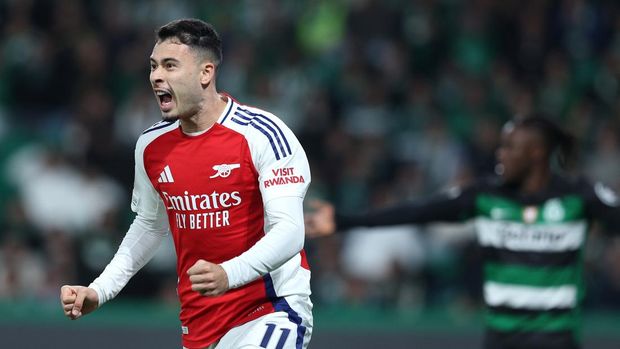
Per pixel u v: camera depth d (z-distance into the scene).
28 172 39.91
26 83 42.41
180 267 15.74
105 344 29.39
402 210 20.67
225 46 43.28
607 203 19.59
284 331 15.32
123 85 42.78
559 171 21.06
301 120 41.19
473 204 20.33
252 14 45.03
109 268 15.83
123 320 29.55
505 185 20.14
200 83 14.81
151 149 15.39
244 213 15.16
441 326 29.66
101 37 44.22
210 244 15.27
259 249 14.18
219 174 14.98
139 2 45.22
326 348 29.67
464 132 41.38
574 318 19.70
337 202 38.16
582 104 43.09
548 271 19.58
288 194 14.70
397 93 42.56
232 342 15.47
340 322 29.81
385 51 44.00
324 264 34.34
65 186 38.38
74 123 40.50
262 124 15.02
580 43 45.78
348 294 34.00
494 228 20.06
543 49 45.41
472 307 33.09
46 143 40.78
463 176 37.06
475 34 44.94
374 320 29.86
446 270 34.88
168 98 14.75
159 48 14.73
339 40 44.94
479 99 42.31
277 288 15.48
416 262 34.94
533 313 19.58
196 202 15.14
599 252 33.50
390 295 34.16
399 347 29.61
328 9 46.06
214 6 45.06
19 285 35.19
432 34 44.59
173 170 15.17
